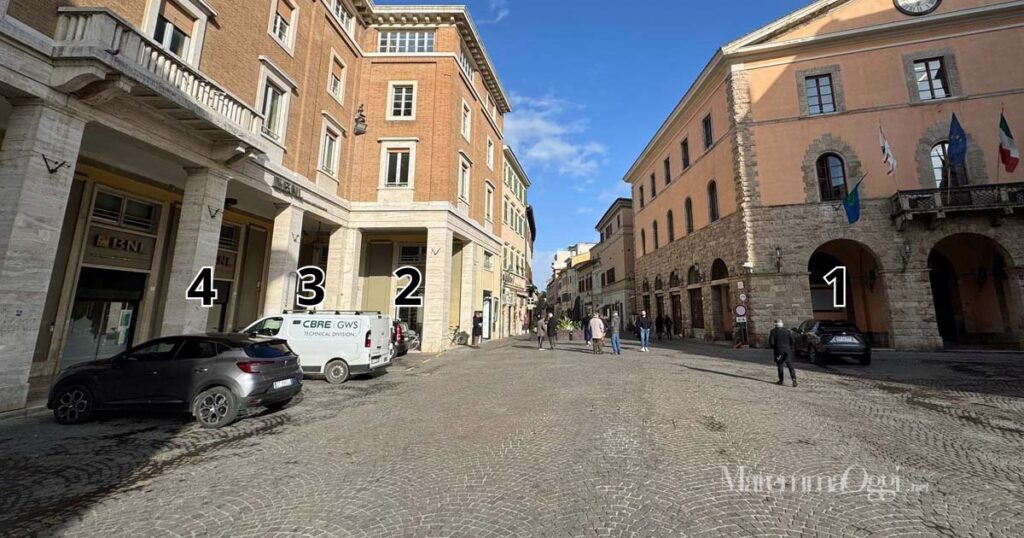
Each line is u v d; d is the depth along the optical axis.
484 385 10.63
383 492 4.32
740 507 3.89
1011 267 17.52
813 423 6.77
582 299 63.88
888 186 19.05
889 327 18.34
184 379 7.16
